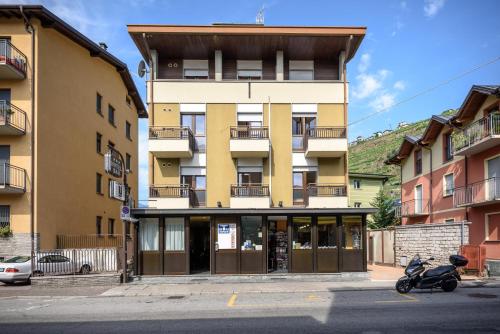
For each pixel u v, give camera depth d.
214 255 17.33
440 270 13.51
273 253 18.38
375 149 71.50
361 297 12.66
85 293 14.21
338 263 17.48
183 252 17.30
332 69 23.53
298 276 16.98
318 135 21.55
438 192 26.67
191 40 21.69
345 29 21.41
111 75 30.89
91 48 26.41
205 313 10.34
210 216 17.50
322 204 20.98
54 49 22.61
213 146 21.84
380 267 23.02
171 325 9.00
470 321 8.92
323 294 13.42
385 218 37.72
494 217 20.75
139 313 10.51
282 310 10.55
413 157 30.89
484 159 21.69
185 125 22.00
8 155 20.61
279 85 22.31
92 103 27.31
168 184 21.66
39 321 9.69
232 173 21.73
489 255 20.75
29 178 20.34
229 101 22.09
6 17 21.00
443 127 25.92
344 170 21.91
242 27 21.16
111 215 30.58
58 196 22.45
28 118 20.66
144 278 16.69
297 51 22.94
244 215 17.62
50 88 22.05
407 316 9.52
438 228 19.94
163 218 17.44
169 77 22.92
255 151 21.02
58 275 16.36
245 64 23.23
